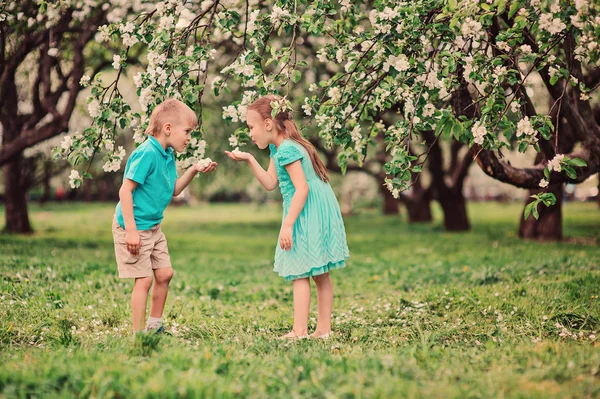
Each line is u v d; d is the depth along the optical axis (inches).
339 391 100.9
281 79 171.0
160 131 157.5
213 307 221.9
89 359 118.9
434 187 673.0
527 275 259.6
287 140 163.8
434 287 253.4
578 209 1171.3
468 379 110.4
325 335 163.8
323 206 163.6
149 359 123.2
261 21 176.4
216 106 529.3
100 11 340.2
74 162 172.7
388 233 703.7
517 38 162.6
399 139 173.5
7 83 360.5
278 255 166.2
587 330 166.7
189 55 174.9
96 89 173.2
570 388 104.5
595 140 209.6
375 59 170.7
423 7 162.4
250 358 124.5
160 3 175.0
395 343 150.3
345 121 189.8
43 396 99.0
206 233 807.7
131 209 149.2
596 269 267.6
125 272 152.9
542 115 156.9
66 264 286.0
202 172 168.9
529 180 214.8
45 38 344.2
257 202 1349.7
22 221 593.9
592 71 245.1
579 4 139.5
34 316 173.2
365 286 292.0
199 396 97.7
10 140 447.8
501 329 166.4
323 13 170.4
